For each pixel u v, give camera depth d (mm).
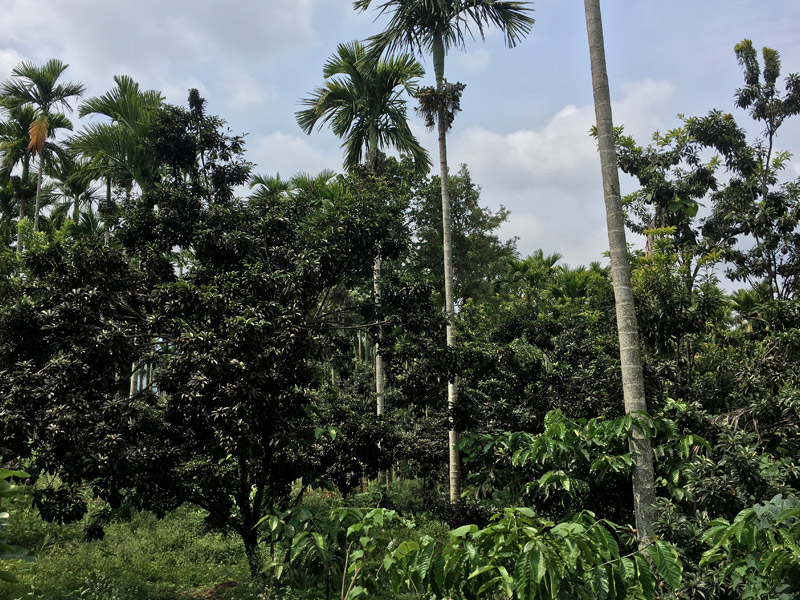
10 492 3088
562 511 7879
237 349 6961
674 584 3979
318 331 8875
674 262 9711
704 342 10992
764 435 7691
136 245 8836
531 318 12492
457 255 22328
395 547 5238
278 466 8320
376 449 8984
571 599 4172
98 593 7426
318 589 7371
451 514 10211
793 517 4023
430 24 12078
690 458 7035
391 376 10156
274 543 7875
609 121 7016
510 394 11297
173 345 7707
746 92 11766
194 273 8508
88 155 13648
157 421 8117
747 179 11414
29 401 6371
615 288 6781
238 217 8766
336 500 11062
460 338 12430
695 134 11312
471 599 4383
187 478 8188
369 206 9117
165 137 9367
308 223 9383
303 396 7691
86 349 6910
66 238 8586
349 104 14922
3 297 8625
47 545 9516
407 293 9078
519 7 11977
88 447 6602
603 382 9352
